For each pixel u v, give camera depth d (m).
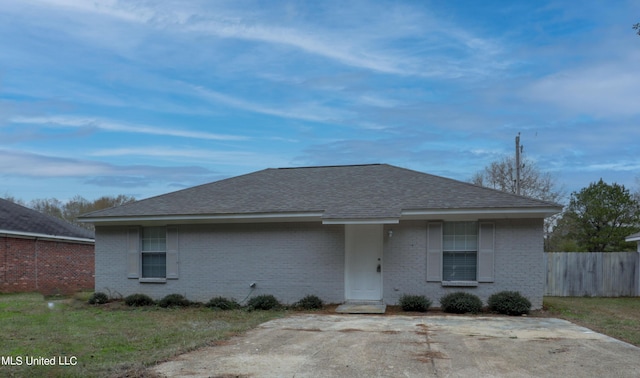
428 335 9.05
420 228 13.43
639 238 19.06
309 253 14.04
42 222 22.23
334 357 7.20
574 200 26.75
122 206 16.06
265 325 10.45
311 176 17.12
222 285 14.62
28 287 20.55
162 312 13.05
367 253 13.91
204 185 17.23
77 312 12.88
